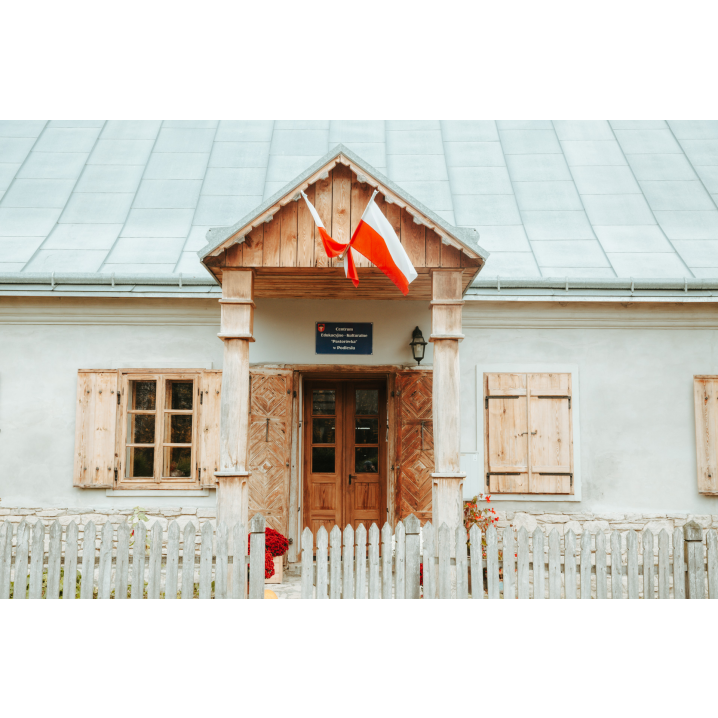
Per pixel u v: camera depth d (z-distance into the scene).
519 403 8.85
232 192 10.53
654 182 10.79
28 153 11.31
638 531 8.68
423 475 8.73
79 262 9.04
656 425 8.82
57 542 5.45
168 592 5.30
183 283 8.61
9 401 8.83
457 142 11.80
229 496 6.41
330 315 8.98
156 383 8.89
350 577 5.46
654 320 8.90
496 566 5.47
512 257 9.30
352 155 6.43
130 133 11.88
